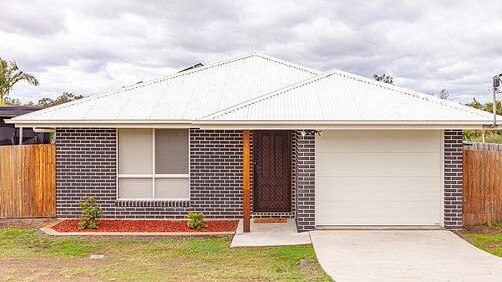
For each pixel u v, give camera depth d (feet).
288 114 38.68
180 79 53.88
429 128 37.70
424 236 37.42
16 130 63.41
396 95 42.29
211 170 46.42
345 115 38.32
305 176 39.68
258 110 39.63
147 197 47.09
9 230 42.55
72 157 46.19
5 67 106.93
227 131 46.39
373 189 40.60
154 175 46.85
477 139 85.87
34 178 47.32
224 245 36.86
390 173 40.57
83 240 39.17
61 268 31.14
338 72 46.85
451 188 39.75
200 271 29.89
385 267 29.37
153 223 44.65
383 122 37.22
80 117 44.55
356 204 40.60
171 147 47.03
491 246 34.88
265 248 35.40
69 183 46.29
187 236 40.27
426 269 28.89
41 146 47.39
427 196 40.57
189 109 46.32
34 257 34.24
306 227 39.91
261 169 47.06
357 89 43.62
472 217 41.98
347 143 40.55
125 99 48.73
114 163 46.26
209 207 46.39
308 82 45.29
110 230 41.88
